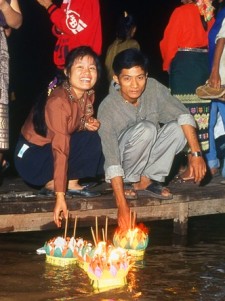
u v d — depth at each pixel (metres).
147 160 4.91
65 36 5.23
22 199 4.79
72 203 4.79
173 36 5.64
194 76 5.66
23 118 8.88
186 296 3.98
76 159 4.84
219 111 5.82
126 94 4.82
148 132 4.79
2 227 4.68
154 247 4.84
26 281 4.14
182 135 4.90
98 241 4.62
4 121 4.61
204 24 5.65
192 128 4.89
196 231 5.29
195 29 5.62
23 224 4.73
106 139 4.80
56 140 4.63
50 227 4.80
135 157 4.86
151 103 4.95
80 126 4.77
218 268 4.44
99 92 6.10
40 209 4.73
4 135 4.61
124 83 4.79
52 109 4.64
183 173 5.61
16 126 8.63
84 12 5.18
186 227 5.19
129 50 4.79
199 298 3.96
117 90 4.91
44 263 4.45
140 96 4.93
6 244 4.80
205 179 5.77
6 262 4.44
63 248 4.42
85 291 4.02
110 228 5.19
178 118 4.91
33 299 3.90
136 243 4.62
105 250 4.23
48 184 4.90
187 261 4.56
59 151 4.62
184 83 5.67
